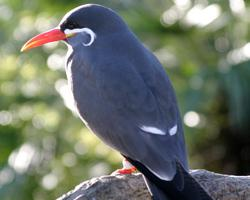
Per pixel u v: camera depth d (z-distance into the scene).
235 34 15.92
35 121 16.52
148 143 10.13
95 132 10.63
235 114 15.46
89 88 10.62
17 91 16.69
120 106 10.38
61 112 16.25
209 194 10.32
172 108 10.43
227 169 16.20
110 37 10.86
